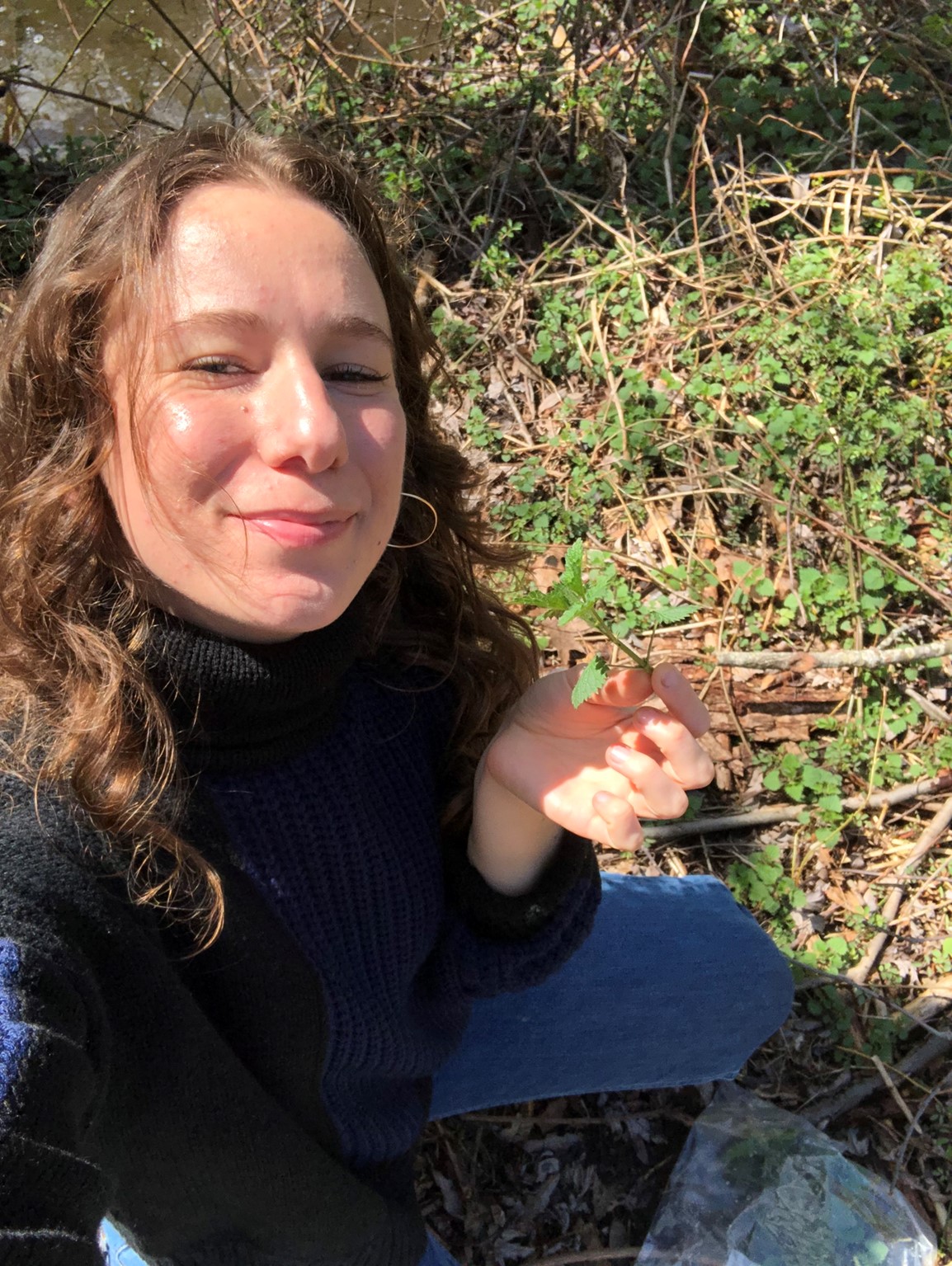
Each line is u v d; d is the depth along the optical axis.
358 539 0.44
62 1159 0.35
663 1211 0.91
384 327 0.46
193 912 0.47
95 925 0.43
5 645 0.46
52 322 0.44
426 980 0.68
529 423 1.41
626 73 1.79
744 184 1.63
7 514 0.47
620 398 1.37
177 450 0.41
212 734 0.48
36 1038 0.35
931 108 1.75
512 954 0.64
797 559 1.27
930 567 1.27
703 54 1.86
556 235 1.66
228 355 0.42
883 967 1.02
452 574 0.65
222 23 1.74
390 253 0.57
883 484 1.33
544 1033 0.85
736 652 1.17
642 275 1.53
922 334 1.44
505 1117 0.95
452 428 1.38
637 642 1.20
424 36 1.91
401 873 0.58
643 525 1.30
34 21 1.94
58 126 1.80
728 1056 0.91
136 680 0.45
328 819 0.53
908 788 1.12
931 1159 0.94
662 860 1.08
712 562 1.26
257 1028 0.52
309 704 0.52
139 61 1.90
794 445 1.32
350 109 1.75
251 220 0.43
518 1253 0.89
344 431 0.42
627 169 1.67
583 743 0.52
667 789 0.47
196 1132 0.49
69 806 0.44
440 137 1.75
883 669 1.18
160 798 0.47
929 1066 0.98
